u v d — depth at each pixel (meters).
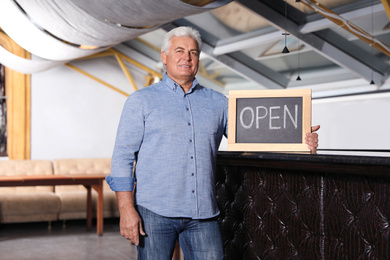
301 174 2.26
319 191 2.16
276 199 2.40
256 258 2.51
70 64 8.11
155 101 2.02
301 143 2.26
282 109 2.29
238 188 2.63
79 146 8.17
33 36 4.99
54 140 8.04
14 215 6.76
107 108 8.35
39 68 6.13
